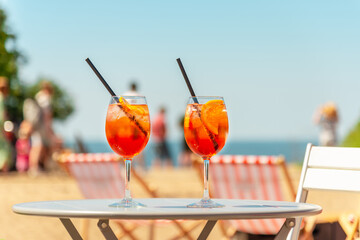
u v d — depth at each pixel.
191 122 2.51
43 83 16.86
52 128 16.88
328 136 17.45
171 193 12.41
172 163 23.02
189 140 2.54
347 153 3.25
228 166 5.39
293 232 3.20
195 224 5.62
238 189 5.44
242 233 5.50
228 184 5.46
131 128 2.47
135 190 13.15
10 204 10.52
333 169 3.27
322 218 4.73
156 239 7.64
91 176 6.01
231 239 5.57
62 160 6.04
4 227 8.38
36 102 16.77
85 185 6.09
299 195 3.33
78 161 5.96
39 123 16.69
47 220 9.07
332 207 10.69
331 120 17.36
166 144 23.00
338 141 17.64
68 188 13.23
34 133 16.70
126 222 5.31
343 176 3.22
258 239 5.40
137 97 2.53
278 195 5.36
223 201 2.66
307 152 3.39
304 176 3.35
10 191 12.49
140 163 19.00
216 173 5.46
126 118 2.47
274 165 5.21
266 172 5.29
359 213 4.58
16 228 8.32
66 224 2.39
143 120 2.51
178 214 1.96
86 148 15.83
